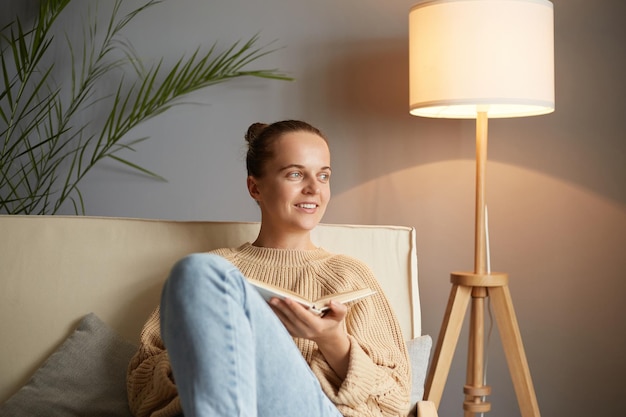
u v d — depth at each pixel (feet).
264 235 6.38
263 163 6.24
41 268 6.51
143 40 9.56
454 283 7.84
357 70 9.20
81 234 6.63
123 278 6.55
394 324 6.07
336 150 9.25
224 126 9.44
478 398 7.94
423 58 7.44
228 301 4.18
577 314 8.89
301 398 4.61
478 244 7.89
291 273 6.14
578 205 8.86
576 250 8.87
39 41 9.04
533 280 8.95
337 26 9.23
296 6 9.30
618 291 8.81
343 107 9.23
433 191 9.11
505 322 7.75
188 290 4.15
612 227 8.80
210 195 9.48
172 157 9.53
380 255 6.79
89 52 9.64
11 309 6.41
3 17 9.71
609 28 8.78
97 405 5.94
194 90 9.32
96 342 6.23
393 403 5.47
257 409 4.56
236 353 4.17
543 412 8.96
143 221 6.73
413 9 7.57
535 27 7.26
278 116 9.35
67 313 6.44
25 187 9.71
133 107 9.59
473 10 7.18
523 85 7.20
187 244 6.66
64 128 9.66
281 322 4.91
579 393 8.90
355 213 9.23
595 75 8.81
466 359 9.15
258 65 9.37
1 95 9.66
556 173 8.89
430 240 9.14
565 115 8.86
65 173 9.67
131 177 9.60
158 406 5.48
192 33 9.48
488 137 9.00
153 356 5.76
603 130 8.80
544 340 8.94
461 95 7.22
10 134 9.29
